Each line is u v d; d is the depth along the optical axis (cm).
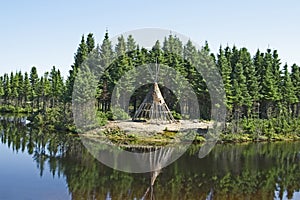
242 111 4947
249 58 5169
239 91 4491
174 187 2217
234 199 2044
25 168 2612
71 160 2877
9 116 6844
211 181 2395
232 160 3105
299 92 5538
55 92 6056
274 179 2514
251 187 2297
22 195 2008
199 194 2105
